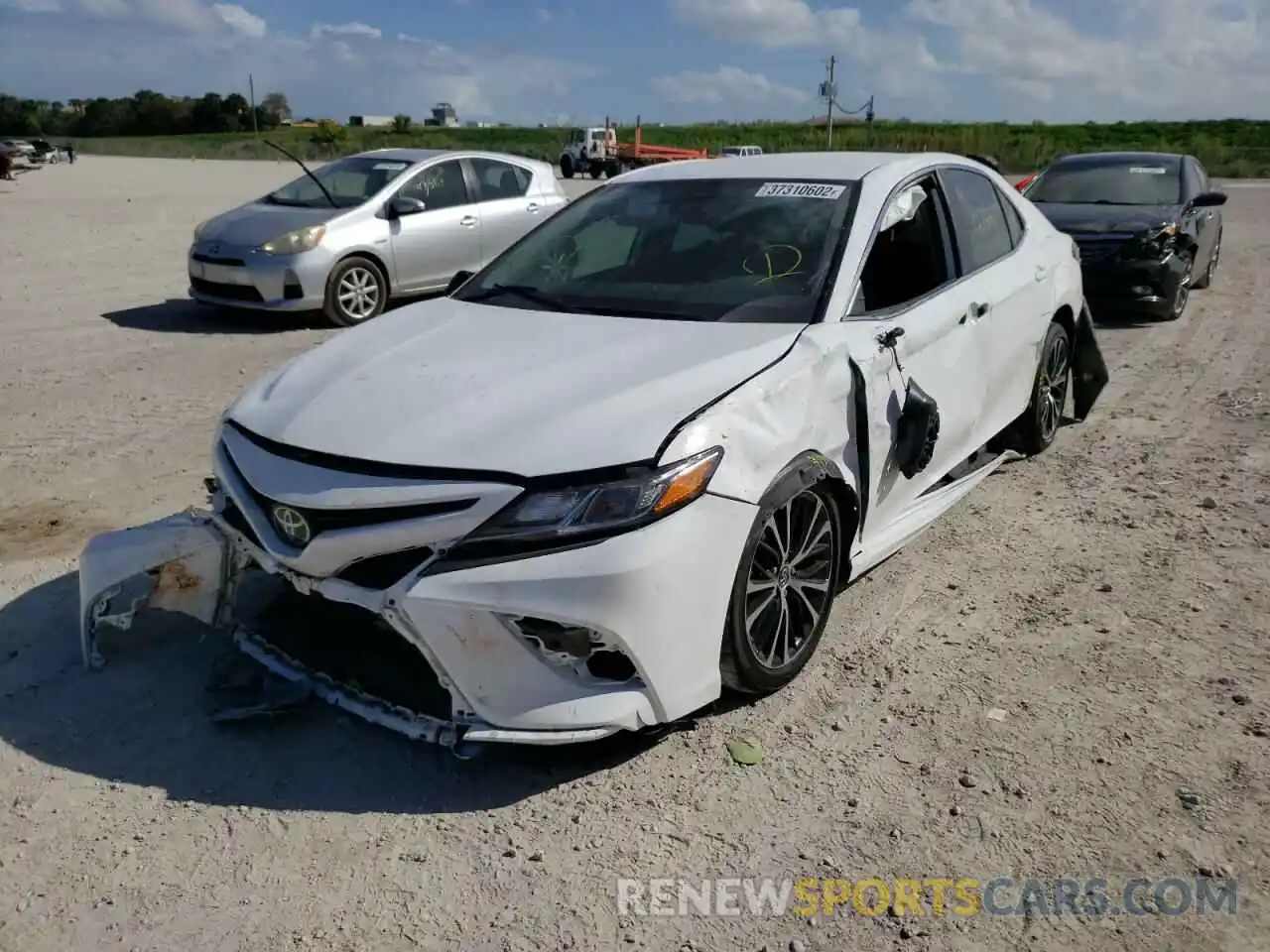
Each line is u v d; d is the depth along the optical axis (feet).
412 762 10.57
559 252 14.90
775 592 11.36
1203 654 12.56
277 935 8.39
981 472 17.37
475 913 8.64
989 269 16.67
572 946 8.31
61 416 21.98
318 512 10.02
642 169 16.89
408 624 9.57
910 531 14.23
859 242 13.47
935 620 13.51
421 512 9.68
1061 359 19.94
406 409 10.69
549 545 9.50
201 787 10.14
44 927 8.43
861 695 11.77
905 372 13.46
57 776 10.24
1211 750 10.71
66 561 14.85
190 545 11.48
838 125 193.98
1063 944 8.32
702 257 13.78
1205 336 31.19
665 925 8.52
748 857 9.28
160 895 8.79
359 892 8.85
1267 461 19.48
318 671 10.82
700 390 10.69
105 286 38.88
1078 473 18.98
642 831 9.60
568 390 10.76
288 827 9.62
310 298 31.71
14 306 34.37
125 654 12.38
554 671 9.77
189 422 21.56
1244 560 15.16
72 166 139.64
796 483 11.10
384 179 34.40
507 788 10.19
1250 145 184.24
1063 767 10.46
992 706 11.52
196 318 33.40
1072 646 12.82
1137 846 9.37
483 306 13.92
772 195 14.55
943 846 9.39
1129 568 14.98
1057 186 37.19
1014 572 14.92
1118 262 32.17
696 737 10.97
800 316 12.51
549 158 164.76
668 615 9.89
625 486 9.69
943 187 16.08
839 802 9.98
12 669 12.07
